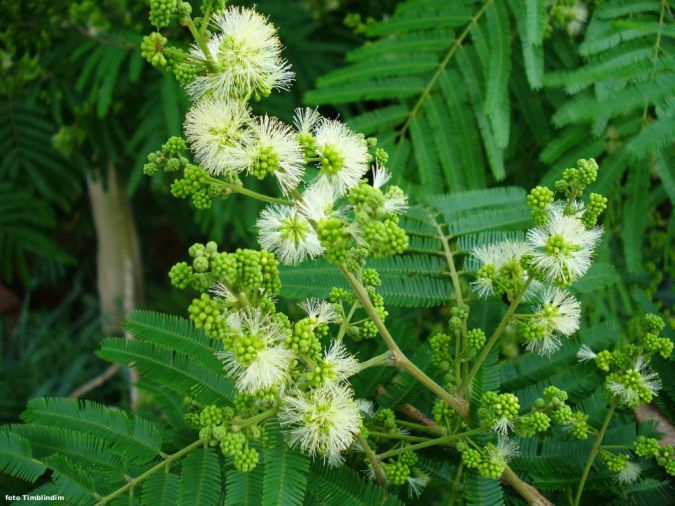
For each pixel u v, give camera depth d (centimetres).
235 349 15
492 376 18
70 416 18
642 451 18
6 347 64
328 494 17
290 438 16
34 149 43
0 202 44
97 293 72
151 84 37
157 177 38
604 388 18
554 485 19
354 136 16
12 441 17
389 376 21
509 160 31
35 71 40
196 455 17
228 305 15
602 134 26
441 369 19
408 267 21
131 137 43
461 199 23
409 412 20
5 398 54
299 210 15
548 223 16
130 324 19
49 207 46
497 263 17
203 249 14
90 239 75
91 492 17
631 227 25
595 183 25
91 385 55
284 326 15
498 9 27
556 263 16
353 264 15
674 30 25
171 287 72
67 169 44
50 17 39
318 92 28
